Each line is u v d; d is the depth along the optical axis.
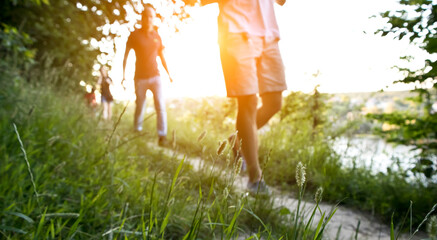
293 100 5.64
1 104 2.59
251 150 2.39
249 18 2.45
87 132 2.77
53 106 3.29
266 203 1.93
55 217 1.35
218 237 1.52
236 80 2.40
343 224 1.96
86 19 7.44
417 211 2.21
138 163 2.86
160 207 1.63
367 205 2.43
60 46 7.39
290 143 4.29
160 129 4.49
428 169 2.50
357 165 3.23
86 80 8.06
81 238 1.34
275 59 2.56
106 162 2.05
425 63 2.42
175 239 1.52
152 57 4.60
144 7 4.63
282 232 1.46
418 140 2.93
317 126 5.28
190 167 2.28
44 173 1.93
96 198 1.59
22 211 1.38
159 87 4.61
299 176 0.78
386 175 2.81
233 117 6.23
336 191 2.76
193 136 5.07
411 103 3.28
